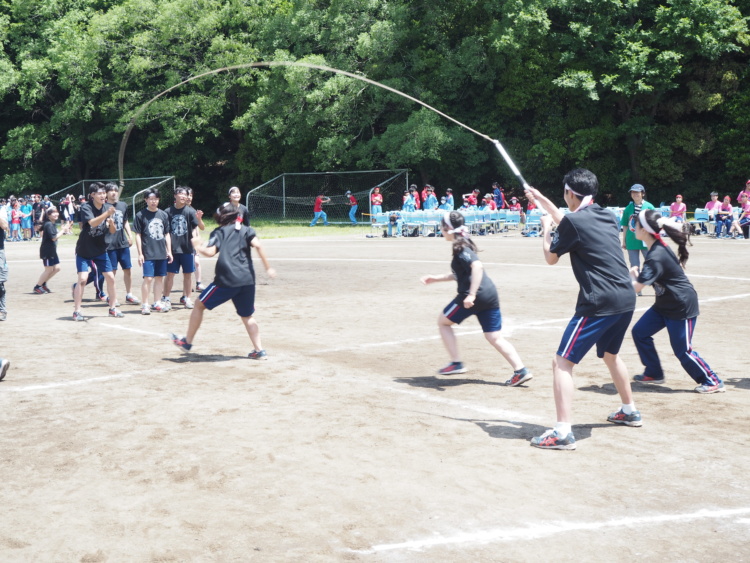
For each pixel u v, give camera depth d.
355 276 17.38
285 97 40.38
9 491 4.92
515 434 6.02
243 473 5.18
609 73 38.50
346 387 7.54
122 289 15.94
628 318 5.73
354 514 4.50
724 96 39.41
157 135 47.38
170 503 4.69
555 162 39.75
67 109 45.84
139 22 43.56
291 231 34.91
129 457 5.53
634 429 6.16
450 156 41.59
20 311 12.95
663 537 4.21
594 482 5.00
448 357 8.98
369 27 40.28
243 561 3.93
